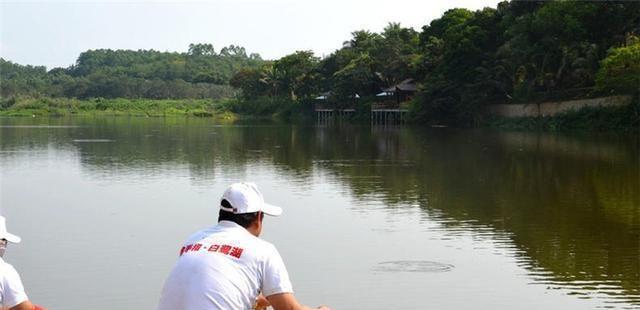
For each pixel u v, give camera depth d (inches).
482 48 2935.5
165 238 701.3
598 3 2501.2
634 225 758.5
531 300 507.5
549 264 601.0
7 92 6127.0
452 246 666.2
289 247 662.5
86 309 485.1
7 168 1318.9
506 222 776.9
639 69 2135.8
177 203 912.3
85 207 883.4
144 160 1471.5
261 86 5315.0
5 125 3186.5
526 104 2741.1
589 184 1077.8
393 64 3767.2
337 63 4475.9
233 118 4591.5
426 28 3794.3
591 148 1702.8
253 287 188.2
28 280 550.0
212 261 188.2
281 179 1162.6
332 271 579.2
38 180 1144.8
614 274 571.2
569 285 542.9
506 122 2780.5
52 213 840.3
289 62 5128.0
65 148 1785.2
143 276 562.9
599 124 2373.3
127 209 866.8
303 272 576.4
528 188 1042.1
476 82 2908.5
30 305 227.3
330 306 493.4
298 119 4347.9
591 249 652.7
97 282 545.6
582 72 2484.0
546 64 2640.3
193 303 185.8
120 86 6259.8
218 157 1552.7
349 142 2063.2
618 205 885.2
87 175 1211.2
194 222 784.9
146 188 1051.9
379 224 769.6
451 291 526.9
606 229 739.4
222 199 199.3
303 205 894.4
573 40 2556.6
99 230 740.0
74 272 572.4
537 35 2652.6
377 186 1072.8
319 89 4596.5
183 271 189.3
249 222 198.4
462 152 1651.1
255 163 1419.8
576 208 866.1
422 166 1353.3
